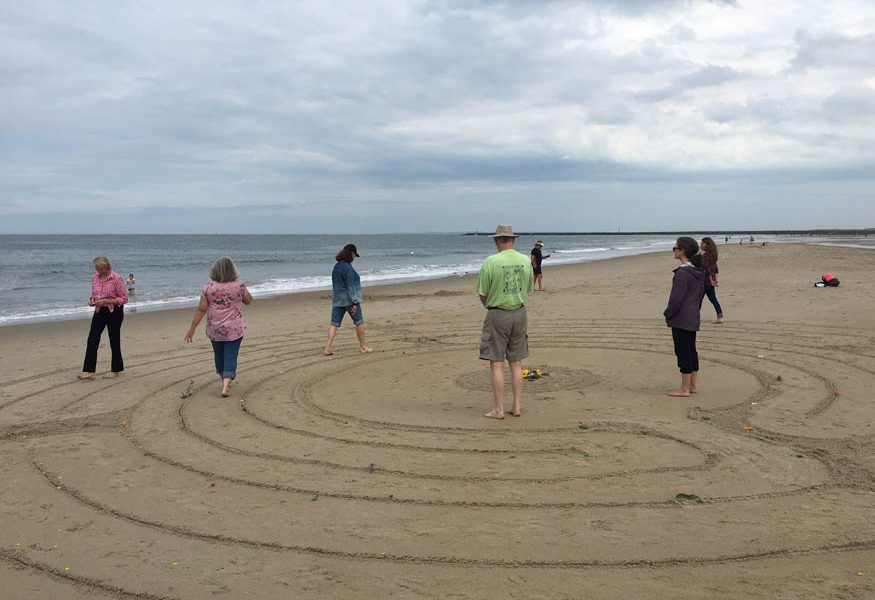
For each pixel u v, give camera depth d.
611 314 14.10
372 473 4.87
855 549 3.55
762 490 4.39
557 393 7.30
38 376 8.63
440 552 3.61
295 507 4.28
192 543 3.80
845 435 5.50
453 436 5.76
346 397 7.32
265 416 6.52
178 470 5.01
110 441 5.76
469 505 4.24
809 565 3.38
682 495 4.31
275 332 12.67
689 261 6.98
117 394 7.53
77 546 3.79
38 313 17.41
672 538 3.71
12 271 36.00
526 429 5.92
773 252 46.88
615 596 3.12
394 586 3.27
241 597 3.21
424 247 94.19
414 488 4.56
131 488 4.66
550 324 12.82
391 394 7.44
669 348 10.02
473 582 3.28
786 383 7.44
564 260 44.66
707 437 5.54
